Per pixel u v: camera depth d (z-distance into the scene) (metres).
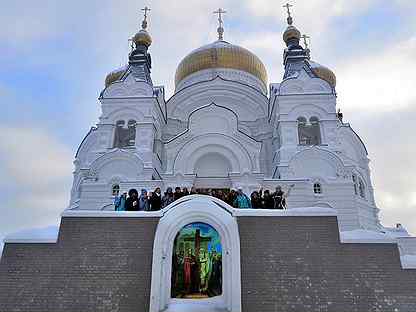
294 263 16.66
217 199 18.25
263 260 16.73
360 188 36.91
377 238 17.17
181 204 17.80
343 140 38.62
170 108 41.31
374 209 36.97
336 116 35.09
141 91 37.09
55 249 17.22
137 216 17.72
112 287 16.38
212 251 17.27
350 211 30.14
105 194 31.88
